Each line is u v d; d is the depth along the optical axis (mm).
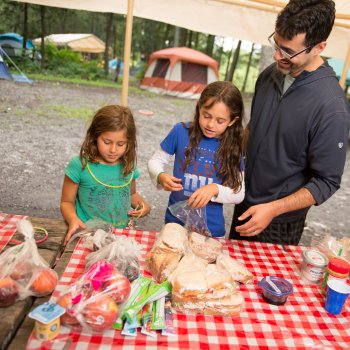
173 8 2562
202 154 1730
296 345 1046
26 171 4855
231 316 1133
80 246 1407
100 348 952
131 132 1661
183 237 1424
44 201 4125
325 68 1688
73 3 2557
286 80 1771
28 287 1058
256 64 22312
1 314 994
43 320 911
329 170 1602
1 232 1433
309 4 1436
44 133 6449
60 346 929
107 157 1651
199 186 1757
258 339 1054
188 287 1114
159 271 1261
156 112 9242
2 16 15602
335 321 1177
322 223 4617
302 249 1646
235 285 1235
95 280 1061
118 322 1028
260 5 2367
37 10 16016
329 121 1583
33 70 13047
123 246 1264
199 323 1090
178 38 18766
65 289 1104
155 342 995
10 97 8477
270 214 1495
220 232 1838
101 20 20828
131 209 1886
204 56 12195
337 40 2668
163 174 1684
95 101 9539
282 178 1831
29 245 1129
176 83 11867
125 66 2168
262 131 1856
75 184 1738
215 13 2584
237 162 1721
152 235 1597
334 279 1268
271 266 1484
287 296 1237
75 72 13945
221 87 1534
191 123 1798
